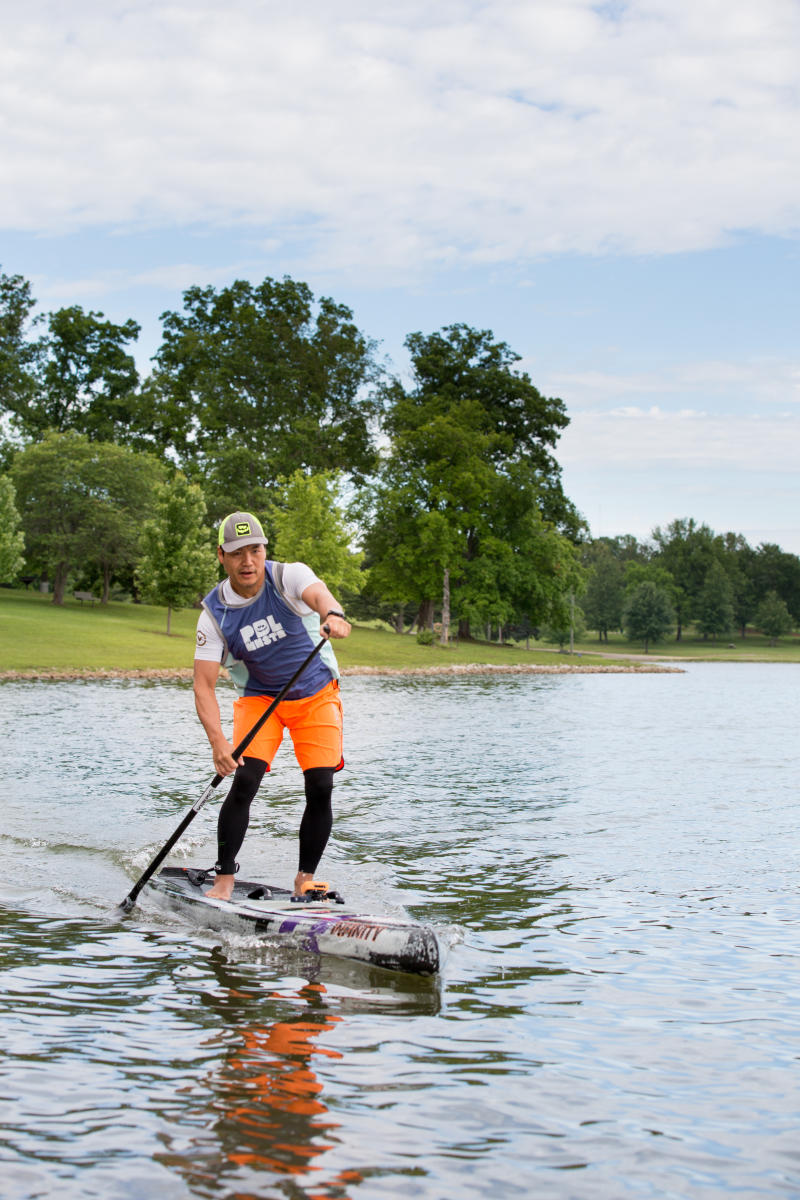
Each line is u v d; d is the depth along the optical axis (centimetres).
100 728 1543
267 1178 260
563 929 510
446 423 5928
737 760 1302
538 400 6488
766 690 3528
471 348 6625
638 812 888
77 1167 264
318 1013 382
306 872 548
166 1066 329
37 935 483
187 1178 260
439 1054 345
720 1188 260
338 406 6581
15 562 4372
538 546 6059
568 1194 256
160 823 778
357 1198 252
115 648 3556
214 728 532
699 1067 338
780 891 595
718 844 741
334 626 510
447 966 446
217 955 456
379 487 6162
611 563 11625
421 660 4625
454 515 5947
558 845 735
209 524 5869
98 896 558
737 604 12444
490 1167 268
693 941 491
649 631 9956
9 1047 343
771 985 424
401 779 1103
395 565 6203
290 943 468
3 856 649
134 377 6512
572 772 1169
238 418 6172
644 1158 275
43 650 3328
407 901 564
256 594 529
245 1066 330
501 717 2025
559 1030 370
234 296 6556
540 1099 311
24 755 1202
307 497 4866
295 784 1033
